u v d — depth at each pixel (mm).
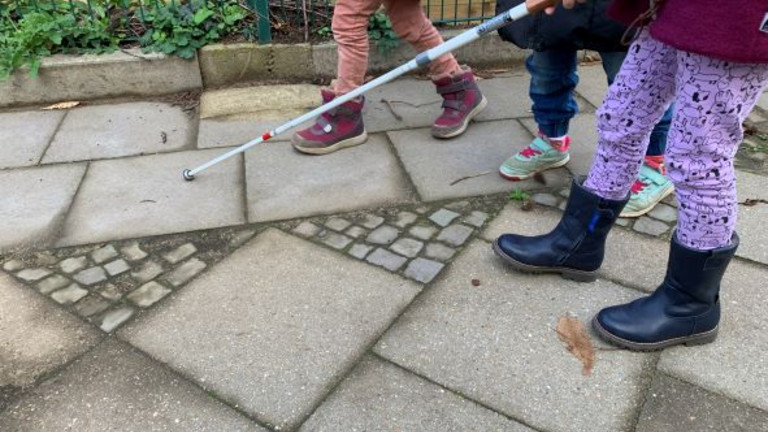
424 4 4277
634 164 2047
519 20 2428
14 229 2666
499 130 3453
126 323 2180
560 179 2980
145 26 4094
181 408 1866
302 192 2912
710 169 1746
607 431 1775
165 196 2893
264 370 1985
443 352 2037
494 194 2879
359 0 2924
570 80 2770
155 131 3506
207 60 3945
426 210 2770
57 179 3033
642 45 1807
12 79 3732
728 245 1890
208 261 2477
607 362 1997
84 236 2625
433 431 1782
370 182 2982
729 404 1850
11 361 2035
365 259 2471
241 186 2965
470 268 2406
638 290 2293
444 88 3320
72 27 3902
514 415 1824
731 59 1505
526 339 2084
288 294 2297
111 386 1943
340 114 3180
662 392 1891
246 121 3615
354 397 1888
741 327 2115
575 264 2285
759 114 3568
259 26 3934
